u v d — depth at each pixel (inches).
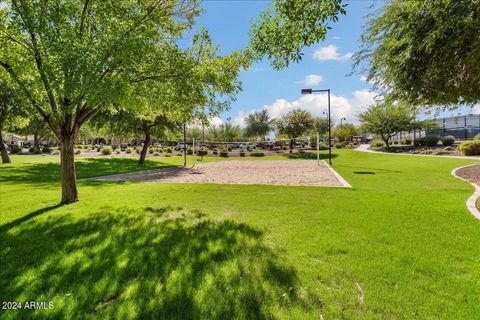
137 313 95.6
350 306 97.8
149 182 455.5
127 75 237.6
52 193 343.6
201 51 284.2
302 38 144.3
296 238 165.5
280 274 121.3
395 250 144.6
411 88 225.0
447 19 162.2
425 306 96.7
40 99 260.8
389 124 1291.8
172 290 109.8
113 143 3004.4
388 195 285.6
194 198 296.5
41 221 213.3
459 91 210.7
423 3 167.9
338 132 2185.0
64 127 280.8
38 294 109.6
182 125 891.4
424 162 677.9
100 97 213.2
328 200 267.6
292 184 402.3
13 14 217.5
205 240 165.6
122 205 266.1
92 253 149.3
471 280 113.3
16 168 678.5
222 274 122.0
